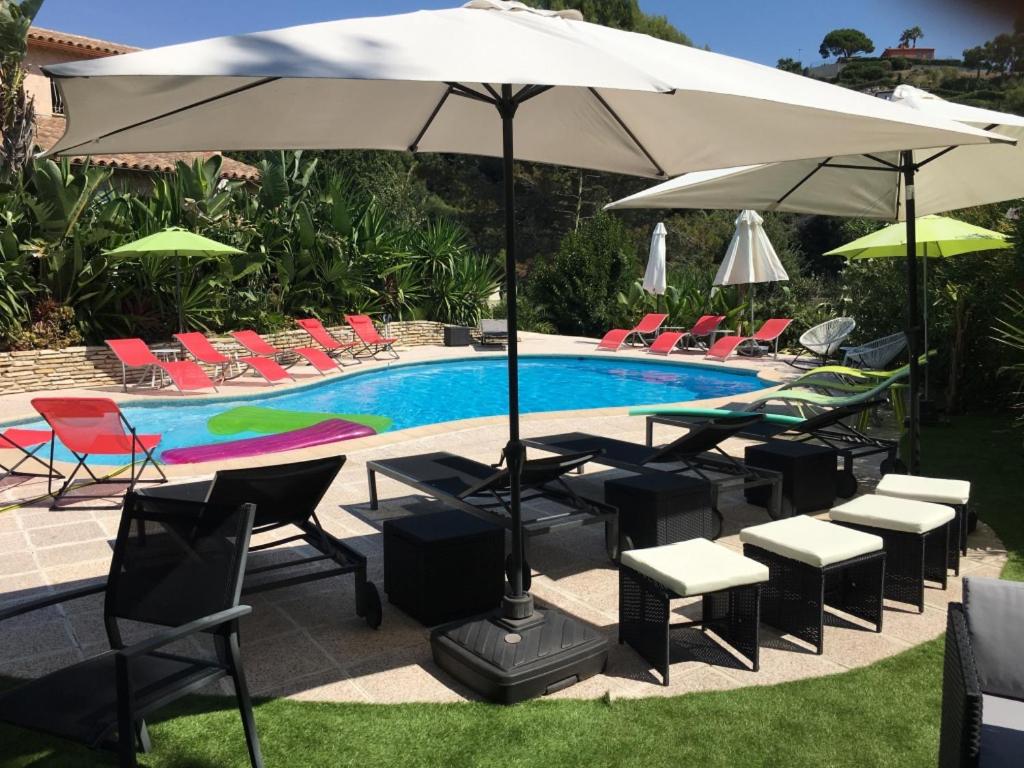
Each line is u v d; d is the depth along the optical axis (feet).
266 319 53.67
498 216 152.56
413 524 14.57
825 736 10.18
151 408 39.47
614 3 151.23
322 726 10.47
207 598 9.30
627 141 16.22
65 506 20.61
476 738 10.18
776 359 53.83
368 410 42.06
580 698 11.26
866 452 21.66
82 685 8.66
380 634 13.44
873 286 42.52
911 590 14.51
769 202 22.76
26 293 43.32
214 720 10.61
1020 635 8.60
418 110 15.56
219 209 52.19
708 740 10.10
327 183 62.59
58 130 67.41
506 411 42.34
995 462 24.90
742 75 10.75
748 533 13.83
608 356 57.26
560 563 16.89
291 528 18.93
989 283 32.24
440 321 68.23
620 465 18.78
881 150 13.76
